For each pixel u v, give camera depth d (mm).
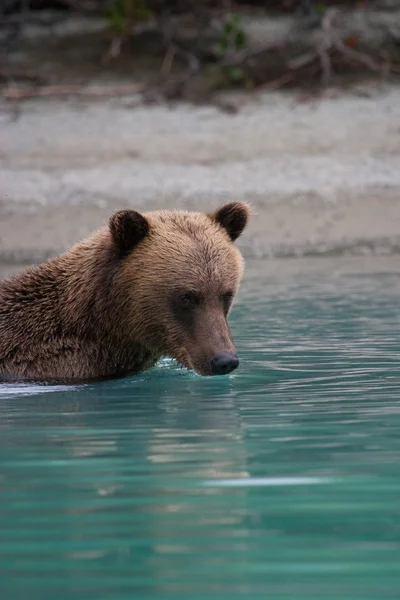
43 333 12516
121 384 12023
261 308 17656
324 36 35375
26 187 29281
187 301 11672
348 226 27203
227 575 6270
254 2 38406
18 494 7785
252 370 12570
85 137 32031
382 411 10258
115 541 6820
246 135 32000
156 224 12195
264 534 6906
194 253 11789
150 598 5969
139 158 30875
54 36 36938
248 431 9539
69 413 10469
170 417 10172
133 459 8656
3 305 12750
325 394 11117
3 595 6043
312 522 7105
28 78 35562
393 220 27422
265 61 35719
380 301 18250
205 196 28734
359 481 7969
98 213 27844
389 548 6645
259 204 28375
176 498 7629
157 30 36719
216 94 35062
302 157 30750
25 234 26859
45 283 12734
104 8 37219
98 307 12258
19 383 12148
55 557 6590
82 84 35375
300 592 6012
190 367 11703
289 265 23969
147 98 34312
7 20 36812
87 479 8125
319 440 9180
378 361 12984
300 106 33750
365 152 30875
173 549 6676
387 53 36250
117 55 36500
